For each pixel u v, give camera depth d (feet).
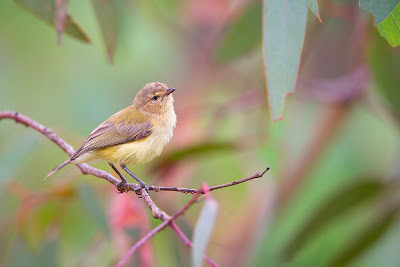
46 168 37.50
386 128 40.63
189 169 37.73
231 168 39.06
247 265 36.45
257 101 39.11
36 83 42.80
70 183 32.53
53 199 32.96
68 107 42.24
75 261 34.83
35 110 42.11
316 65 41.32
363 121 41.04
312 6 21.13
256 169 39.04
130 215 29.86
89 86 42.93
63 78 43.16
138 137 28.99
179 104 46.03
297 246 32.91
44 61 43.21
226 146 33.81
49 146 37.99
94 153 28.22
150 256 29.37
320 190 38.99
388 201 32.96
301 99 38.96
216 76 46.29
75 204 35.24
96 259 33.83
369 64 32.04
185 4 44.50
